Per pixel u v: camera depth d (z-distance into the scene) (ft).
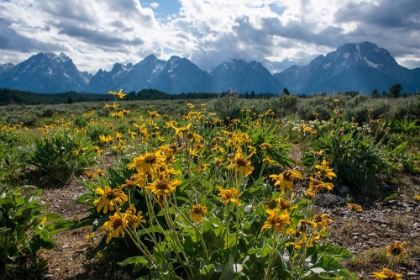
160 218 11.50
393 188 18.95
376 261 11.12
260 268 8.12
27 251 10.99
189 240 8.56
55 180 21.97
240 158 8.04
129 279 10.33
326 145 20.89
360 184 18.90
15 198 11.49
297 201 10.68
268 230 8.92
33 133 42.09
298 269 7.83
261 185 13.07
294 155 25.14
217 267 7.59
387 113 38.11
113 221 6.96
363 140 21.42
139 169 7.14
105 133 35.06
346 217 15.03
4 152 26.08
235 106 40.55
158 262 8.25
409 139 29.43
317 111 41.63
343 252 8.80
